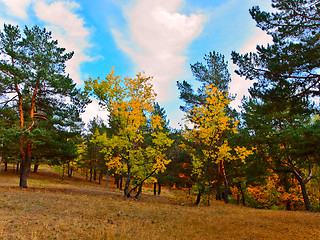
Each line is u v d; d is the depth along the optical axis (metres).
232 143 20.84
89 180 45.28
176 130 29.28
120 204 12.23
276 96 9.12
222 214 12.20
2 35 16.72
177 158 24.89
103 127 30.81
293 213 13.41
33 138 16.08
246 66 9.53
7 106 16.78
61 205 10.16
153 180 16.55
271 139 18.00
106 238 6.18
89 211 9.48
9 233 5.79
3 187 15.93
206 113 15.70
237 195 25.44
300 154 9.77
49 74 17.66
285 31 9.41
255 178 21.69
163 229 7.93
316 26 9.05
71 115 18.83
